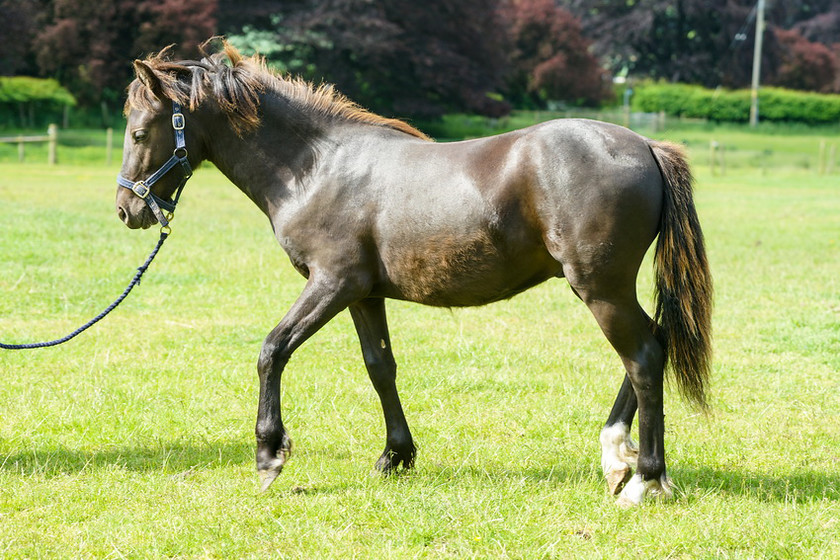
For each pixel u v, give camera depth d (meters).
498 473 7.89
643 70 107.56
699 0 99.62
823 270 18.45
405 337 12.87
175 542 6.45
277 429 7.22
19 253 18.06
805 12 123.44
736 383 10.79
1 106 66.62
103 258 18.17
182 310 14.30
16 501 7.18
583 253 6.54
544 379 10.89
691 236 6.66
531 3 89.19
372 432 9.07
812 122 98.38
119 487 7.51
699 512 6.83
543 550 6.25
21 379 10.62
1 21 60.03
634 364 6.76
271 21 72.12
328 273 7.17
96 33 63.09
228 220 25.11
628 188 6.49
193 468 7.99
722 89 103.88
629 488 6.96
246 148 7.50
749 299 15.62
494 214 6.73
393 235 7.05
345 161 7.25
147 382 10.59
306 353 12.09
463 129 76.69
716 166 55.94
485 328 13.45
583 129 6.67
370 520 6.85
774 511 6.80
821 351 12.18
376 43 67.12
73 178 38.28
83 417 9.27
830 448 8.59
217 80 7.45
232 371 11.09
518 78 91.12
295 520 6.80
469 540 6.43
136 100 7.36
